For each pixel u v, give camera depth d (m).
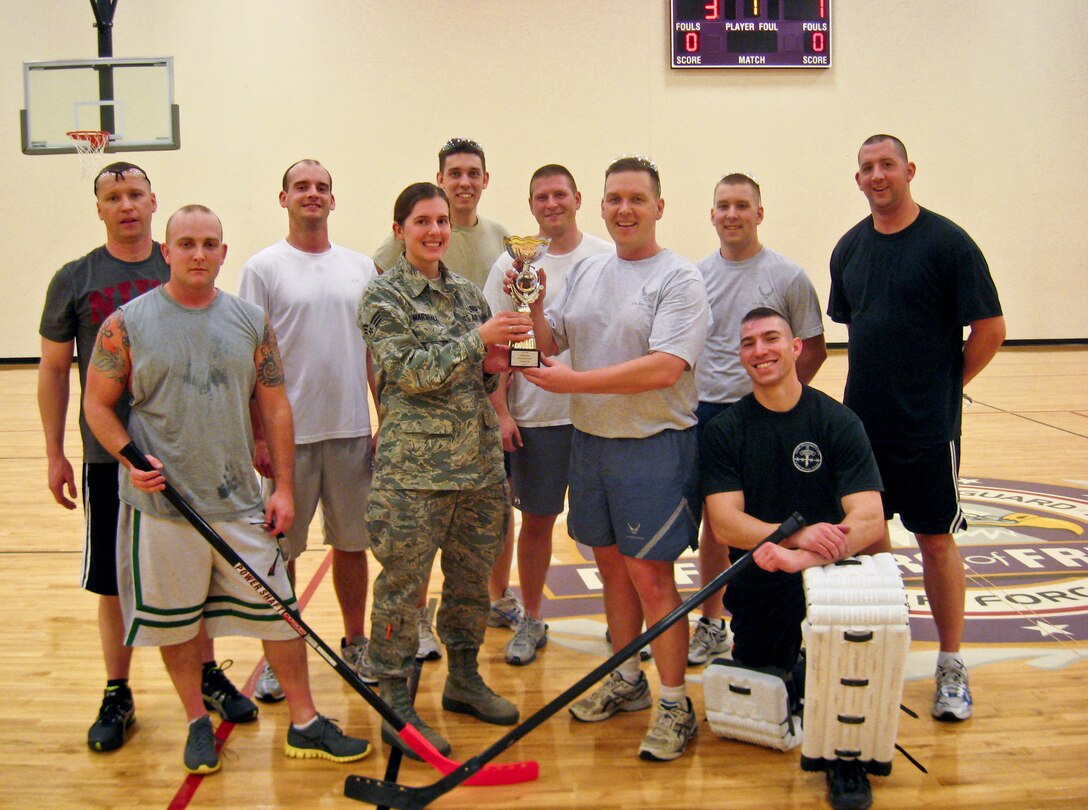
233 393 2.58
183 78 11.39
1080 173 12.12
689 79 11.66
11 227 11.67
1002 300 12.33
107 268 2.81
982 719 2.85
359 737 2.81
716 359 3.43
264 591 2.50
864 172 2.95
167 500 2.50
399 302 2.68
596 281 2.84
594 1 11.51
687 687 3.15
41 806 2.43
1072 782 2.48
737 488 2.70
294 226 3.17
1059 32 11.88
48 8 11.30
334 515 3.19
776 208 11.93
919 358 2.92
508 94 11.58
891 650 2.28
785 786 2.51
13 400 9.55
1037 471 6.20
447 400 2.70
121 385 2.53
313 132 11.51
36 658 3.44
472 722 2.91
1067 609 3.74
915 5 11.75
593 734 2.82
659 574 2.74
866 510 2.53
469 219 3.68
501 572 3.72
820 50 11.66
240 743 2.78
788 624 2.71
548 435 3.37
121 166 2.81
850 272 3.10
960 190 12.08
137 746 2.77
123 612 2.60
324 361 3.10
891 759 2.40
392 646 2.74
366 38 11.43
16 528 5.27
